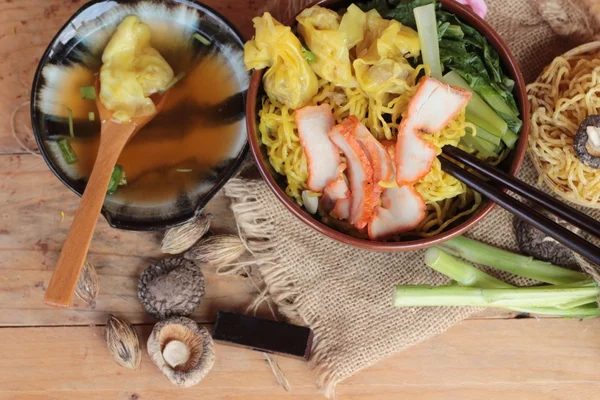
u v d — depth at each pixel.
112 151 0.64
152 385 0.69
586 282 0.66
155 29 0.67
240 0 0.70
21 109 0.70
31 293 0.69
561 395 0.69
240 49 0.65
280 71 0.61
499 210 0.68
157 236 0.70
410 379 0.69
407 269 0.69
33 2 0.70
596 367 0.69
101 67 0.66
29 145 0.70
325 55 0.60
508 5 0.70
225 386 0.69
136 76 0.65
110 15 0.66
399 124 0.62
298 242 0.68
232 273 0.69
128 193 0.65
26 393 0.69
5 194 0.70
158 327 0.67
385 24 0.61
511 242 0.69
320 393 0.69
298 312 0.68
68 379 0.69
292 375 0.69
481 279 0.66
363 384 0.69
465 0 0.66
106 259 0.69
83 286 0.67
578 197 0.65
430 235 0.63
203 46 0.67
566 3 0.68
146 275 0.68
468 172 0.60
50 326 0.69
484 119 0.62
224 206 0.70
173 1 0.65
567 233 0.57
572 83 0.65
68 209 0.70
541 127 0.66
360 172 0.61
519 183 0.59
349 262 0.69
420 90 0.59
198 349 0.68
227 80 0.66
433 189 0.62
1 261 0.69
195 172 0.65
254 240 0.69
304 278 0.69
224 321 0.68
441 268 0.66
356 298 0.68
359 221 0.62
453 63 0.62
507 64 0.62
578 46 0.67
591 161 0.63
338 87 0.62
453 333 0.69
